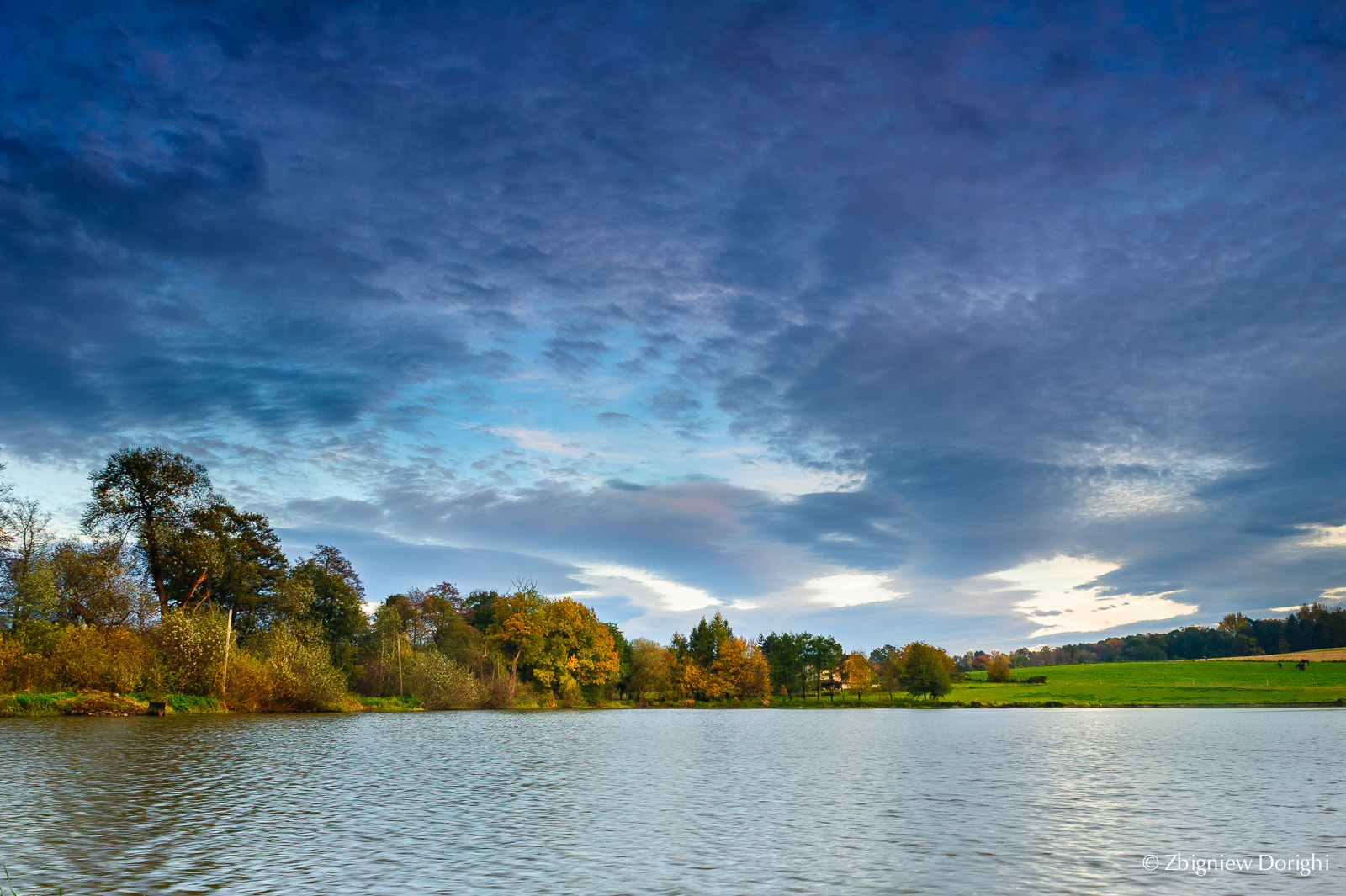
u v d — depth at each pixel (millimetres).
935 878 16578
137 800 24453
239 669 72750
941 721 91250
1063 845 20031
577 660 118875
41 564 66750
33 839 18969
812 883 16047
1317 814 25062
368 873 16375
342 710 82938
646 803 26266
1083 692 159500
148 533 75688
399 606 124938
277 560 89938
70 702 58969
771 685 164250
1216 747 52094
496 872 16578
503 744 49656
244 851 18125
